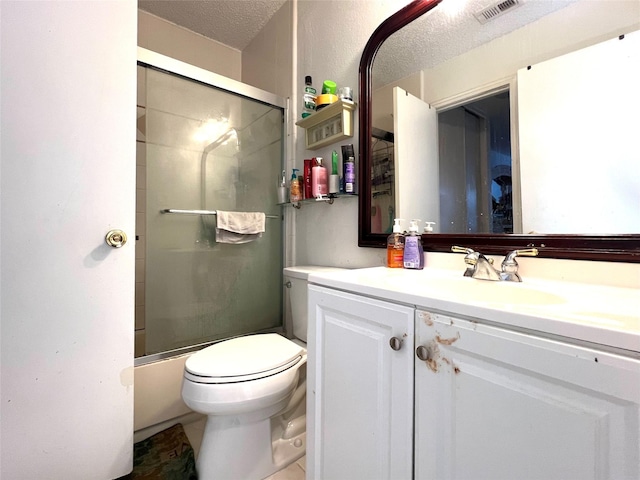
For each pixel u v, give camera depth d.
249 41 2.32
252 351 1.20
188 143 1.55
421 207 1.15
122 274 1.07
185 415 1.48
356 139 1.40
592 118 0.78
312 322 0.91
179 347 1.52
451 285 0.88
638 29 0.72
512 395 0.49
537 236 0.86
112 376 1.05
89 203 1.01
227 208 1.68
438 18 1.11
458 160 1.05
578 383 0.42
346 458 0.78
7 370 0.90
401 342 0.65
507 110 0.94
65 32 0.97
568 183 0.81
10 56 0.89
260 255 1.81
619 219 0.73
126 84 1.07
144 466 1.15
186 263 1.55
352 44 1.45
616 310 0.50
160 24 2.08
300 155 1.79
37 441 0.94
